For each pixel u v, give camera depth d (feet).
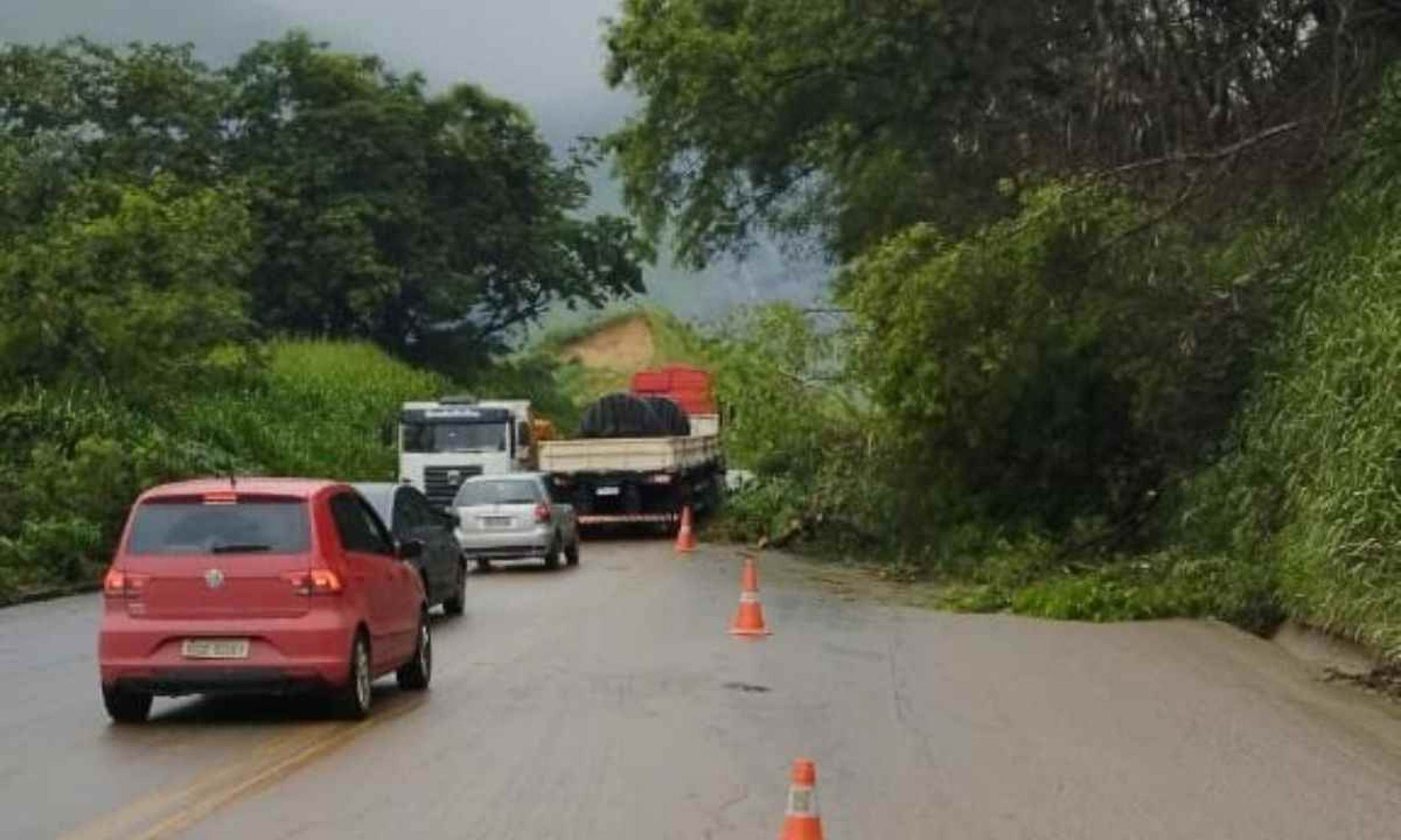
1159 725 42.93
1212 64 86.74
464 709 45.27
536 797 33.40
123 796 33.63
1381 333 59.82
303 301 219.20
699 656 56.80
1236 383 78.74
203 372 140.15
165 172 184.44
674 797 33.40
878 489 102.78
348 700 43.06
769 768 36.70
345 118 225.15
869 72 114.52
